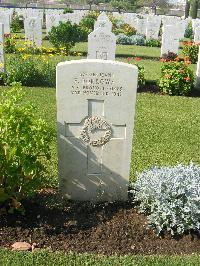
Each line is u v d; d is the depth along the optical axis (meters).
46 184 1.92
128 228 1.65
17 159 1.57
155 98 3.90
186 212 1.58
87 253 1.49
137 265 1.43
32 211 1.70
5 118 1.52
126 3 22.50
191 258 1.49
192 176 1.71
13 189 1.64
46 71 4.17
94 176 1.83
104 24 6.97
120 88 1.69
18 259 1.42
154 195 1.64
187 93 4.11
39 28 6.77
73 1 28.16
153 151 2.52
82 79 1.67
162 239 1.60
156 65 5.81
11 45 5.91
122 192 1.85
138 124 3.05
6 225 1.60
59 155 1.78
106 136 1.76
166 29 6.24
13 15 10.59
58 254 1.46
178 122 3.17
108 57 4.80
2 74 4.11
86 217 1.71
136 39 8.44
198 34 7.17
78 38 6.45
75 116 1.72
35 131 1.54
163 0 26.83
